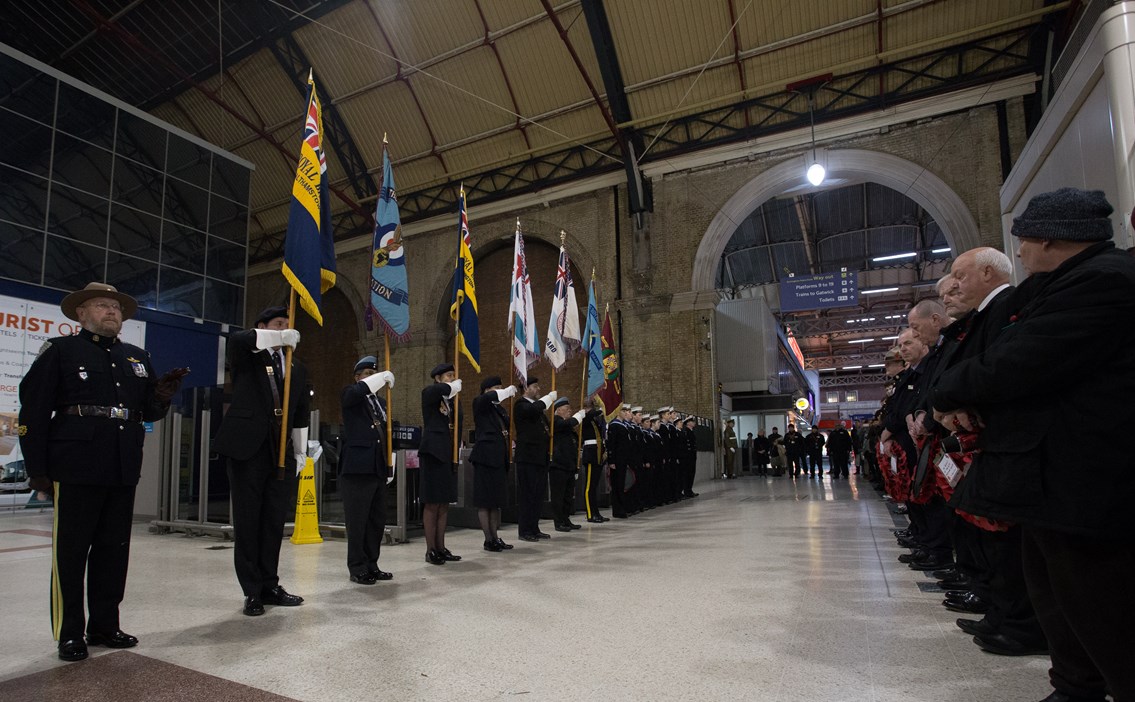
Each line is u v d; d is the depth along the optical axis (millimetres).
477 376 22281
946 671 2725
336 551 6668
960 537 3625
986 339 2754
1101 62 3904
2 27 18609
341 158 22484
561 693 2537
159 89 21828
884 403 7059
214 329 17484
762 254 29516
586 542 6891
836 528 7625
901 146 16719
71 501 3178
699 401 18422
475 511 8562
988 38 15391
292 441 4332
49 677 2809
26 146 13867
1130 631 1675
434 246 22797
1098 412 1702
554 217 20859
